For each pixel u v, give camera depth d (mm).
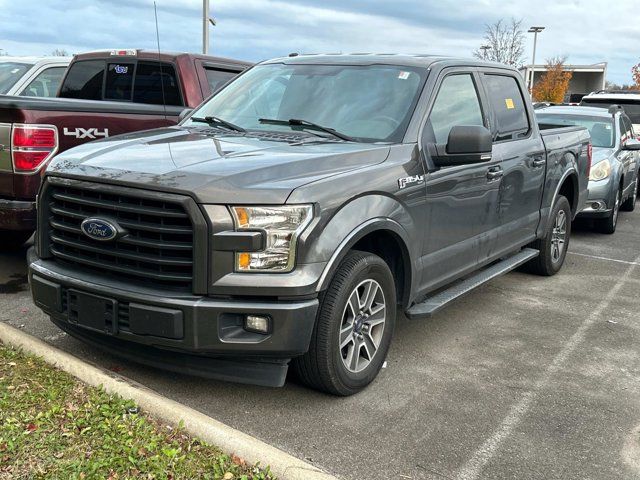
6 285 5758
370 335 4035
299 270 3400
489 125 5328
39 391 3576
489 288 6531
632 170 11320
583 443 3531
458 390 4121
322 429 3555
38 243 3969
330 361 3689
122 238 3494
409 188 4125
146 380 4031
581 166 7289
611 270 7512
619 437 3611
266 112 4758
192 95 7195
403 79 4684
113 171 3568
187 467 2992
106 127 5734
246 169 3484
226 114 4926
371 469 3199
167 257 3414
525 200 5945
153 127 6137
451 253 4727
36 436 3137
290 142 4156
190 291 3412
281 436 3469
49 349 4004
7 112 5215
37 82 8914
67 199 3719
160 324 3369
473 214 4957
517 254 6332
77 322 3682
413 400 3953
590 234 9867
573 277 7113
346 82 4766
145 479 2877
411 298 4340
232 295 3361
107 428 3227
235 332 3400
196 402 3803
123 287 3502
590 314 5805
